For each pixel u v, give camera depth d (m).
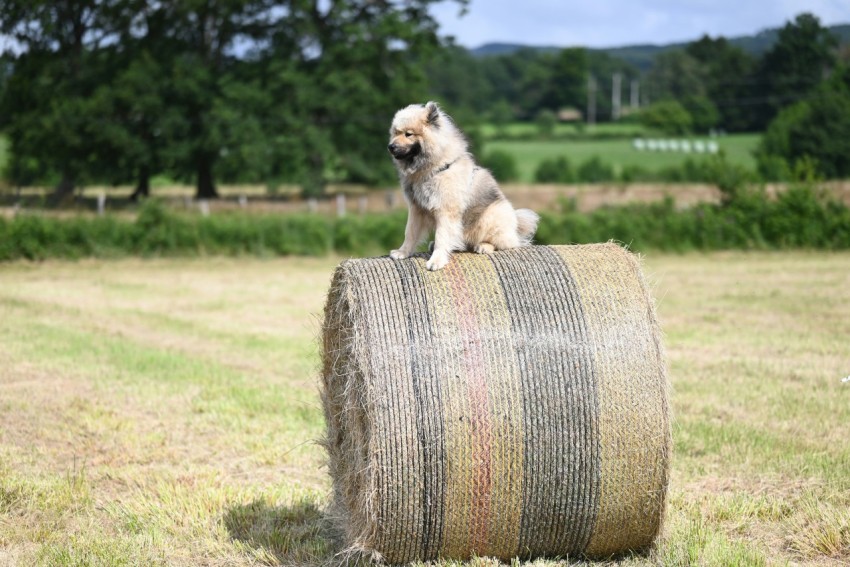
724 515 6.54
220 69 50.53
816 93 61.88
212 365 11.80
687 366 11.54
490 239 6.60
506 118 111.31
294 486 7.27
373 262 5.97
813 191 28.17
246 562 5.92
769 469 7.54
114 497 7.07
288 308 17.09
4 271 23.06
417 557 5.65
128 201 47.06
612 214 28.23
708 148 80.75
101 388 10.47
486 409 5.48
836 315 15.34
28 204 40.00
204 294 18.98
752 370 11.26
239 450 8.27
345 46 48.88
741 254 26.23
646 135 93.81
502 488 5.52
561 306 5.74
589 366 5.60
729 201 28.67
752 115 89.94
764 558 5.69
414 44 50.53
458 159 6.34
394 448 5.42
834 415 9.18
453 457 5.46
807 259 24.45
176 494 7.00
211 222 27.53
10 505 6.74
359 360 5.53
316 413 9.41
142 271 23.53
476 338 5.58
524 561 5.83
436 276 5.82
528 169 69.12
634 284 5.90
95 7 48.06
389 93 51.25
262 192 58.53
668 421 5.67
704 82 95.50
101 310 16.56
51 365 11.62
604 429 5.57
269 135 47.44
